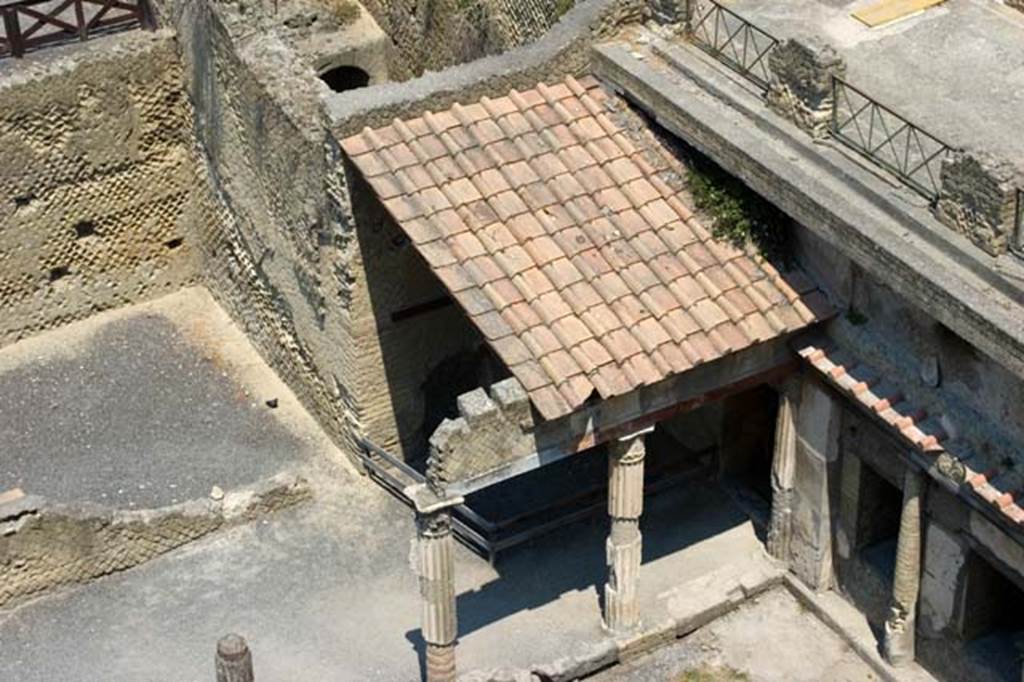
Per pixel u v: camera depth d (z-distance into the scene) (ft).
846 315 97.30
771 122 95.45
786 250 99.19
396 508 112.06
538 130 101.30
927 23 100.63
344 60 133.80
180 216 127.34
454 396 113.80
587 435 95.71
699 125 97.04
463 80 101.50
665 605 105.09
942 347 92.22
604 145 101.35
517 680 99.45
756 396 109.81
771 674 102.68
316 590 107.04
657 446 114.83
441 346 111.04
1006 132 92.94
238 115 113.70
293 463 115.34
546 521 109.81
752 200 98.43
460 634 103.81
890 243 88.58
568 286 96.17
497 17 122.52
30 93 119.24
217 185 121.39
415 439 113.60
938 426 92.99
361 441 112.37
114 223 125.80
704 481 112.98
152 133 123.85
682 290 96.99
